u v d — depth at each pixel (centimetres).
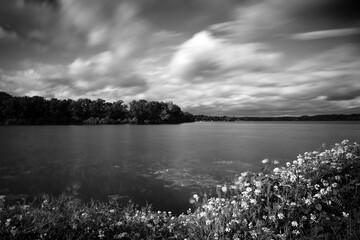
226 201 540
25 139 4947
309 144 4431
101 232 495
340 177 560
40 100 12912
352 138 5641
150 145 4172
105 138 5447
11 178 1883
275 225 448
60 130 8144
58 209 565
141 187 1652
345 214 445
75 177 1928
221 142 4809
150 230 538
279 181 544
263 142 4831
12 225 465
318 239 408
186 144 4350
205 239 457
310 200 468
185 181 1805
